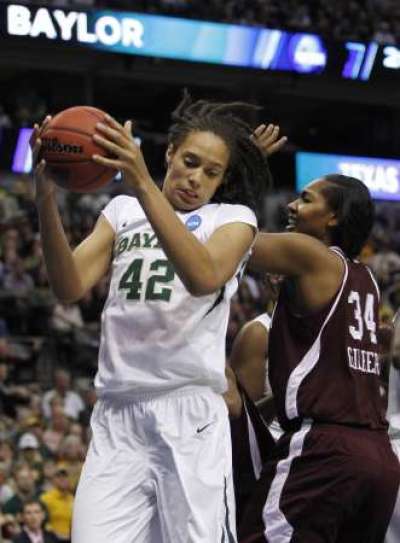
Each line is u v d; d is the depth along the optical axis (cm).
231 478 417
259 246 448
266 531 448
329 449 443
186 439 411
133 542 411
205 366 416
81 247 434
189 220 425
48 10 2238
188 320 415
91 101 2631
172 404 415
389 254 2223
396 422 544
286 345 457
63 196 2081
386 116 2986
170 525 407
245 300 1816
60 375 1522
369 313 464
